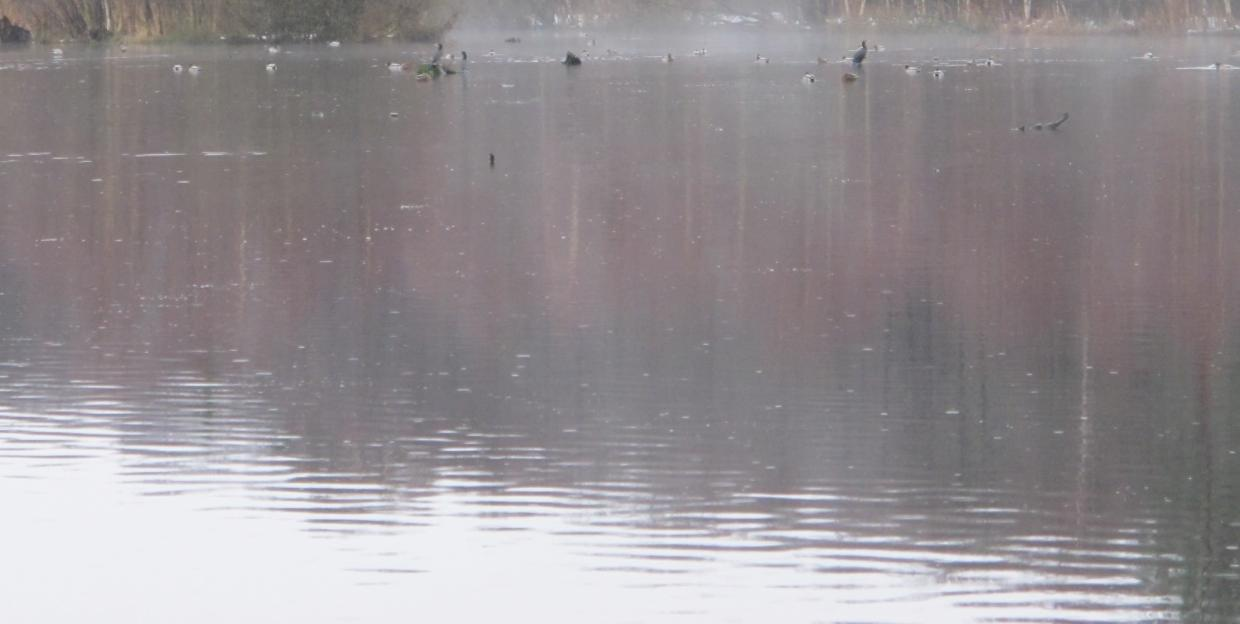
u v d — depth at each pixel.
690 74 140.25
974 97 107.75
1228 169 63.56
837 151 72.50
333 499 23.44
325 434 26.83
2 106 102.94
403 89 120.69
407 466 25.02
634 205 54.31
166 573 20.64
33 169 66.81
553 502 23.22
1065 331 34.38
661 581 20.22
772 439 26.31
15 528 22.27
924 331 34.53
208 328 35.41
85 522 22.50
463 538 21.78
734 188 58.88
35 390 29.83
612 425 27.30
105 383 30.42
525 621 19.03
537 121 90.50
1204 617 18.98
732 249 45.09
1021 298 37.94
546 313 36.62
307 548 21.47
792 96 110.25
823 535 21.77
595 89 119.50
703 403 28.70
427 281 40.66
